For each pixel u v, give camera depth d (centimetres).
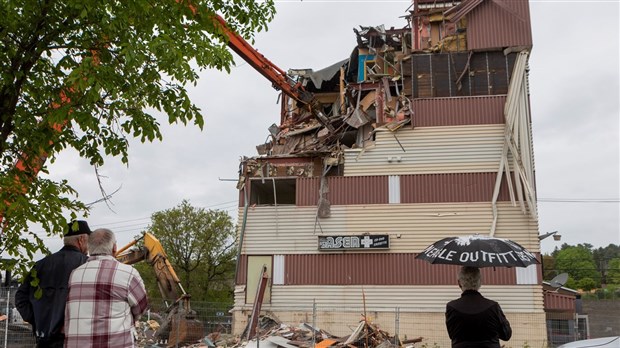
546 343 2311
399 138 2630
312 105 2944
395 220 2547
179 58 538
